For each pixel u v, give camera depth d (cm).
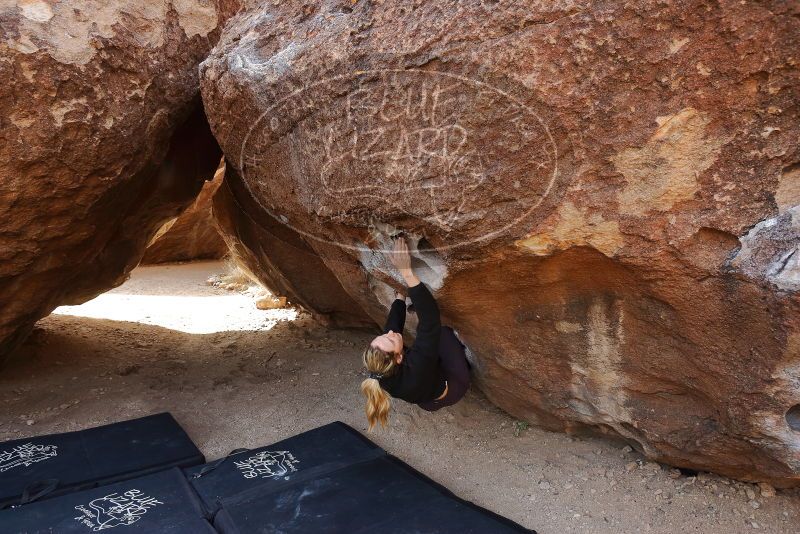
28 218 319
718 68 175
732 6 167
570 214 205
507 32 187
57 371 441
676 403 255
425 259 258
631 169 194
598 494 278
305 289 518
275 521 251
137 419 363
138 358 483
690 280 204
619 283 227
